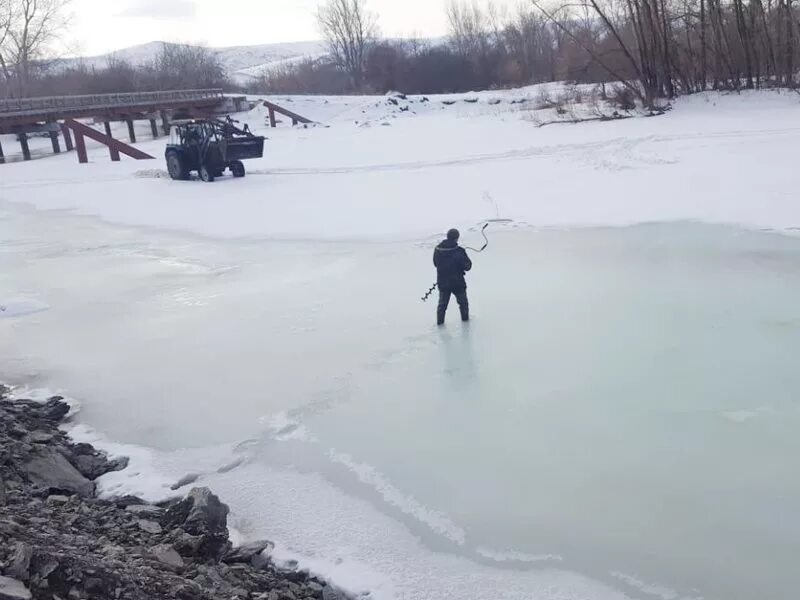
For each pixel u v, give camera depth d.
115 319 12.03
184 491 6.62
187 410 8.31
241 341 10.50
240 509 6.28
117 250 17.70
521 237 15.75
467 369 8.85
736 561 5.18
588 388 8.04
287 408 8.19
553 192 19.56
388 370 9.04
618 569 5.19
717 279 11.55
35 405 8.56
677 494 5.99
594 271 12.64
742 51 35.78
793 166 18.53
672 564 5.20
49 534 4.85
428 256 14.82
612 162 21.91
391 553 5.54
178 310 12.31
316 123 49.53
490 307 11.14
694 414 7.25
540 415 7.52
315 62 95.19
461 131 35.22
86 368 9.86
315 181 25.17
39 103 45.34
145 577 4.48
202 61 79.12
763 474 6.17
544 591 5.02
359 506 6.20
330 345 10.05
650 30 34.62
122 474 6.96
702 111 31.41
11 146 54.56
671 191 18.00
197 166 27.31
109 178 30.59
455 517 5.94
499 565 5.32
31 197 27.41
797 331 9.14
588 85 47.78
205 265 15.57
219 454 7.27
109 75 70.25
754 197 16.47
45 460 6.78
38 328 11.80
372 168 26.78
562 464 6.58
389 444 7.21
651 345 9.08
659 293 11.09
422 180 23.23
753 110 29.94
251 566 5.41
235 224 19.72
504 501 6.10
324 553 5.59
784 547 5.28
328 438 7.44
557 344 9.39
